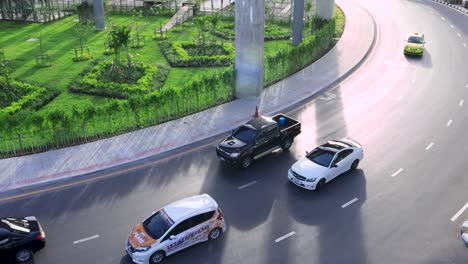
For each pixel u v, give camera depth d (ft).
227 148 77.46
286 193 71.97
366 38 150.41
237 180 75.20
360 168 78.95
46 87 106.42
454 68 126.52
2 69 104.94
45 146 82.79
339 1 202.28
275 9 178.70
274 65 113.39
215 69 121.29
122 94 103.65
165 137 87.30
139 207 68.18
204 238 60.90
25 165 77.56
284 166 79.46
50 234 62.80
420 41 137.49
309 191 72.49
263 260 58.44
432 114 99.25
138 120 90.17
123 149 82.94
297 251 59.93
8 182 73.15
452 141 87.92
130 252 57.62
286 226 64.54
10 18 166.91
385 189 73.05
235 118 95.09
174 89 93.40
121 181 74.18
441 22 172.04
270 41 144.56
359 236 62.64
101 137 86.69
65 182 73.61
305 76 118.62
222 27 154.81
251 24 97.35
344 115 98.37
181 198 70.28
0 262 56.80
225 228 63.21
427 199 70.64
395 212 67.56
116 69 114.32
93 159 79.71
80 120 84.74
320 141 87.61
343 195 71.51
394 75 121.29
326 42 138.21
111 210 67.51
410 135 90.07
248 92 104.32
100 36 150.10
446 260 58.70
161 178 75.20
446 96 108.37
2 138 83.51
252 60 101.04
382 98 107.24
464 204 69.41
